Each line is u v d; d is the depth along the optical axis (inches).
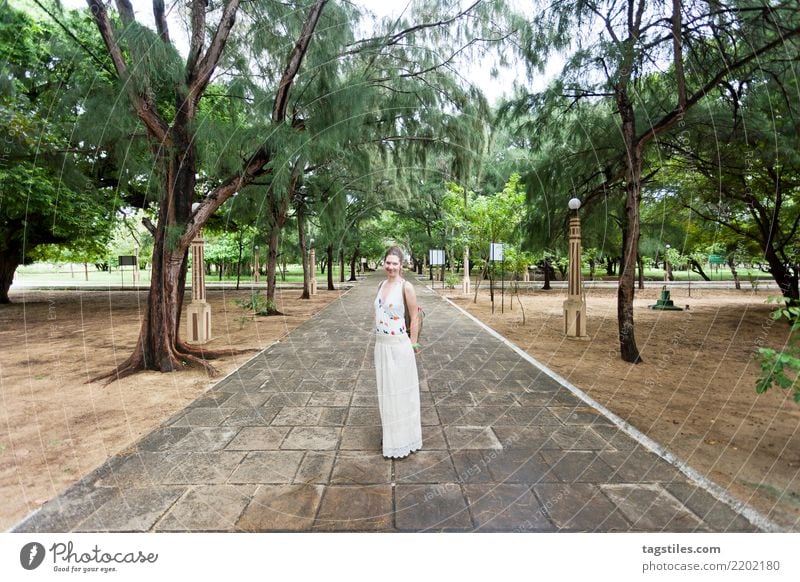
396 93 267.1
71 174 331.6
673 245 605.6
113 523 82.4
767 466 106.5
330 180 373.7
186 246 206.2
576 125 252.5
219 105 272.5
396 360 108.7
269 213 398.6
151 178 213.2
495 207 436.1
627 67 196.7
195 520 83.4
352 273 1131.9
